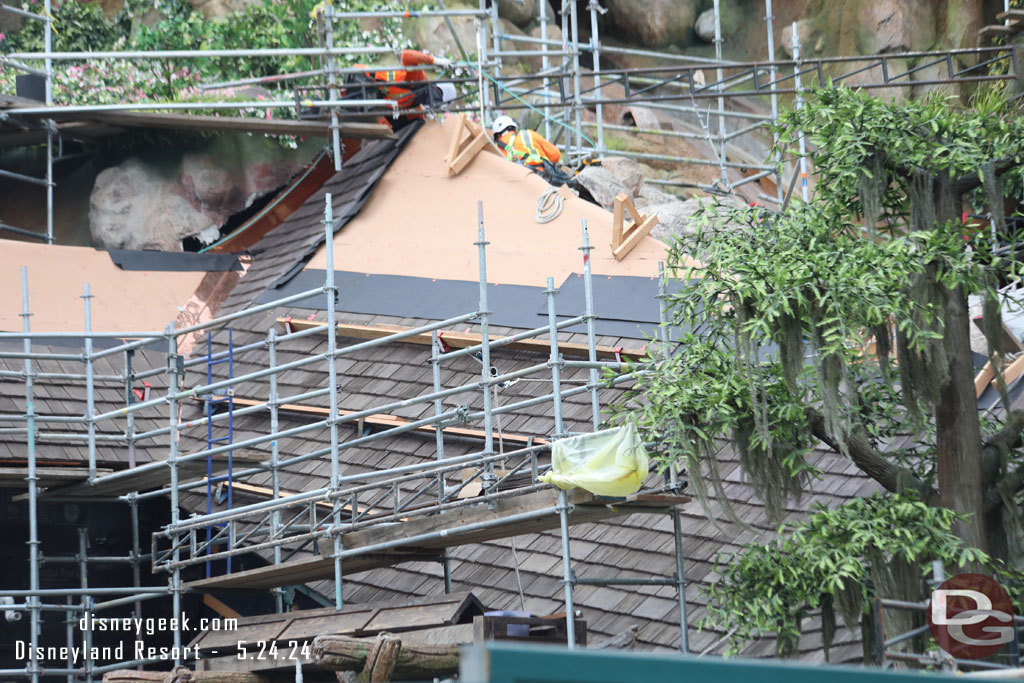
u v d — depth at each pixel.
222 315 56.25
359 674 32.72
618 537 40.50
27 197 67.62
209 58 67.00
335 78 58.91
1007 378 42.03
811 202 32.62
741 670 13.36
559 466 30.88
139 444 48.94
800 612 30.48
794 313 29.95
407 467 36.44
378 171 57.50
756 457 30.95
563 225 51.09
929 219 31.44
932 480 32.72
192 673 36.72
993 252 33.06
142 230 64.62
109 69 67.50
